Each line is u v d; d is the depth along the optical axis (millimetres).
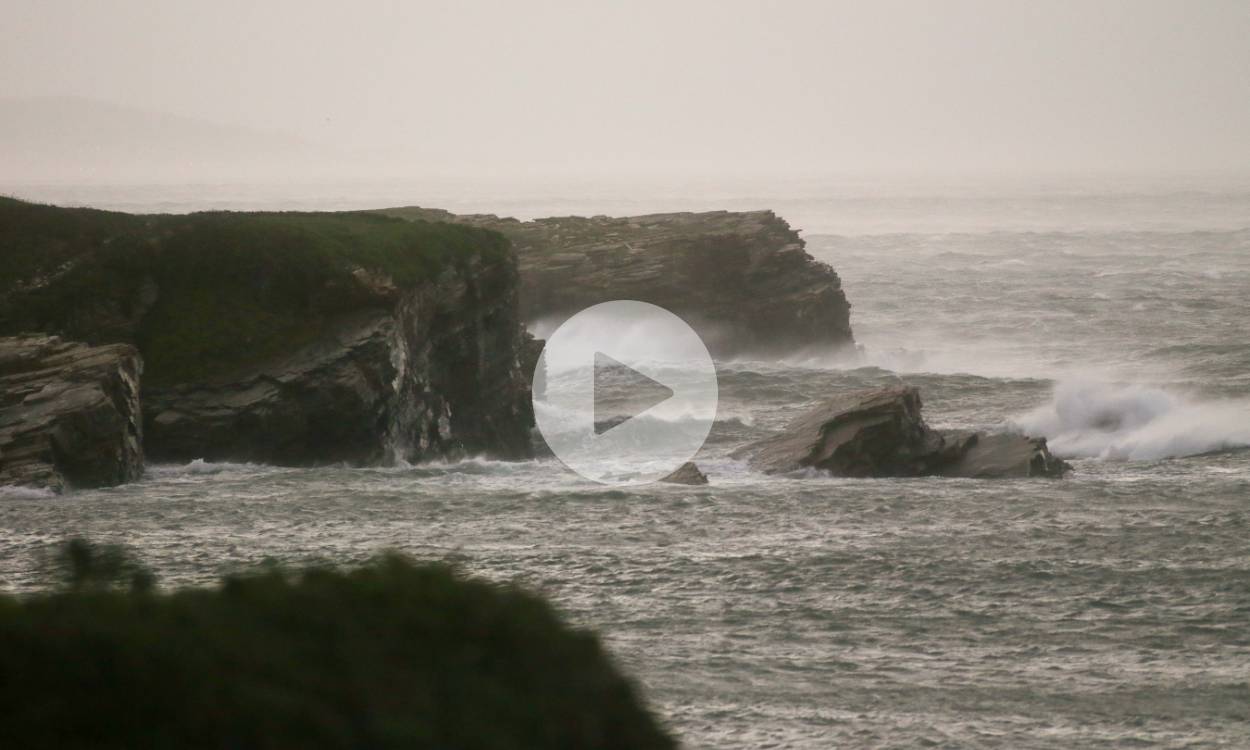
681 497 165750
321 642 33438
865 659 103000
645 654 103062
